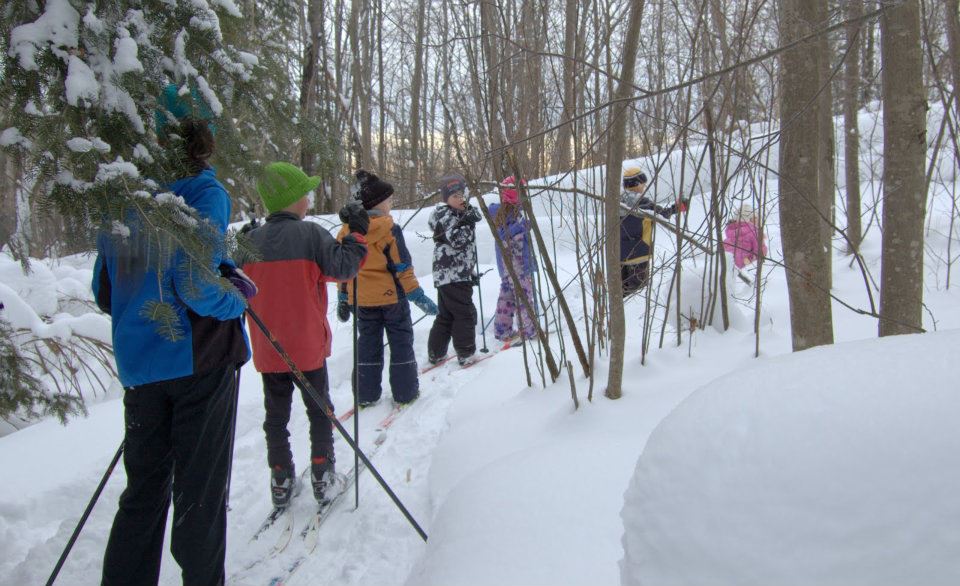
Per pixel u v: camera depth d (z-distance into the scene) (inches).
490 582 70.5
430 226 203.3
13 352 115.2
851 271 214.2
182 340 82.9
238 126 87.7
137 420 84.7
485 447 117.1
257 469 137.6
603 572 67.4
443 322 206.7
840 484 36.8
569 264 279.9
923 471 35.3
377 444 147.3
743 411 43.6
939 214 239.8
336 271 120.3
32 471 130.9
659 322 169.9
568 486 84.0
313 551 106.2
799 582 35.7
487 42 124.9
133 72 70.7
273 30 103.9
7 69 67.3
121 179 68.9
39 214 70.7
